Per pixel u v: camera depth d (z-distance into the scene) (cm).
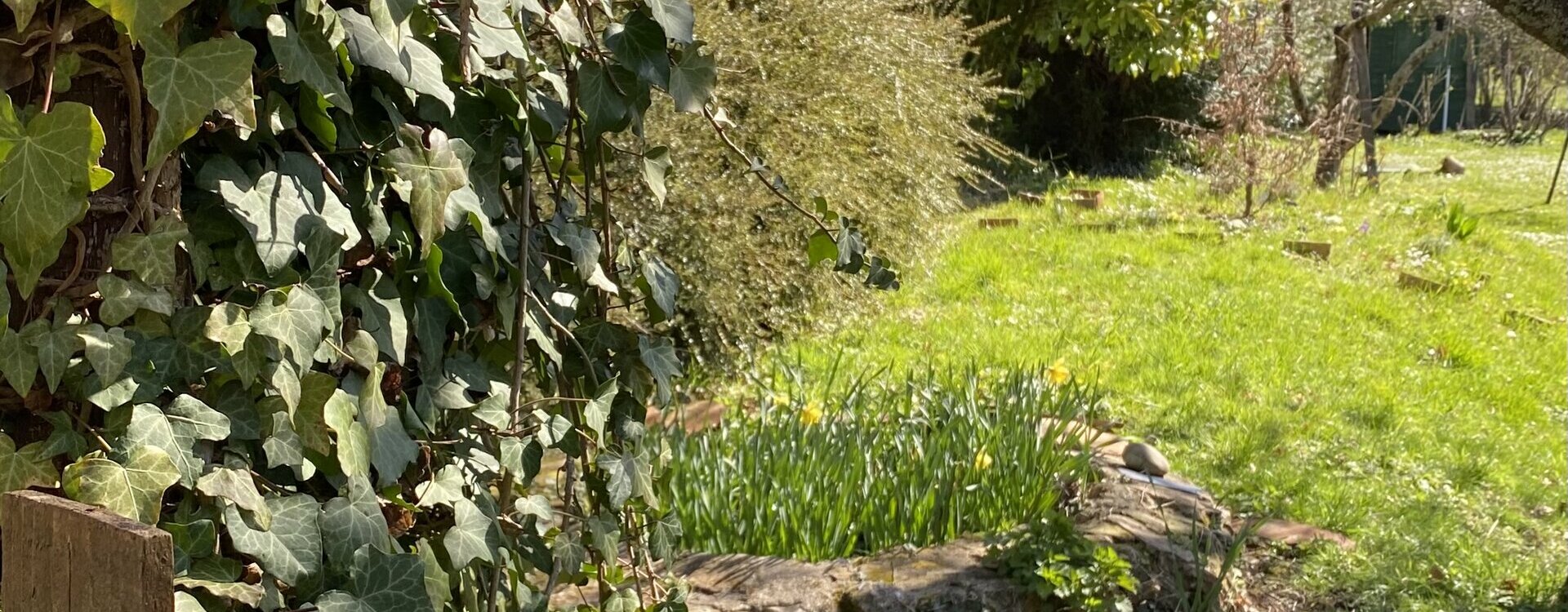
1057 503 426
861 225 616
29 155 116
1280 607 408
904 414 463
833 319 693
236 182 132
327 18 137
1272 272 955
